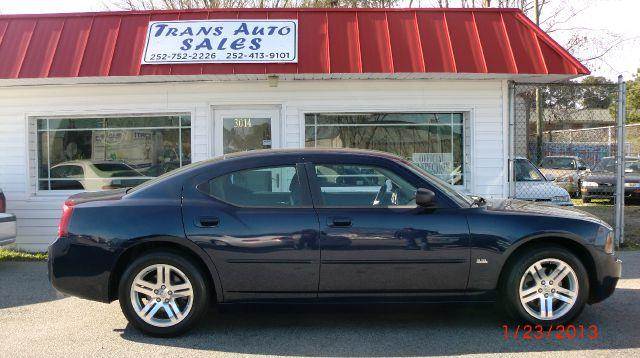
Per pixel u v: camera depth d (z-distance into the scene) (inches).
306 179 184.2
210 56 311.6
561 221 182.7
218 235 175.8
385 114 350.9
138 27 322.7
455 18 326.6
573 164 736.3
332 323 195.8
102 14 328.2
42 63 314.3
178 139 350.6
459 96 343.0
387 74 316.8
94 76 310.7
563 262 181.9
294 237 175.9
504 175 343.3
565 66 315.0
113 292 181.8
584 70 312.5
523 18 326.0
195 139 345.1
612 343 172.6
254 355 164.6
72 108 343.6
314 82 342.6
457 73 313.4
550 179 492.7
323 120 349.7
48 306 219.0
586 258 188.1
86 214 179.8
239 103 343.9
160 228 175.9
